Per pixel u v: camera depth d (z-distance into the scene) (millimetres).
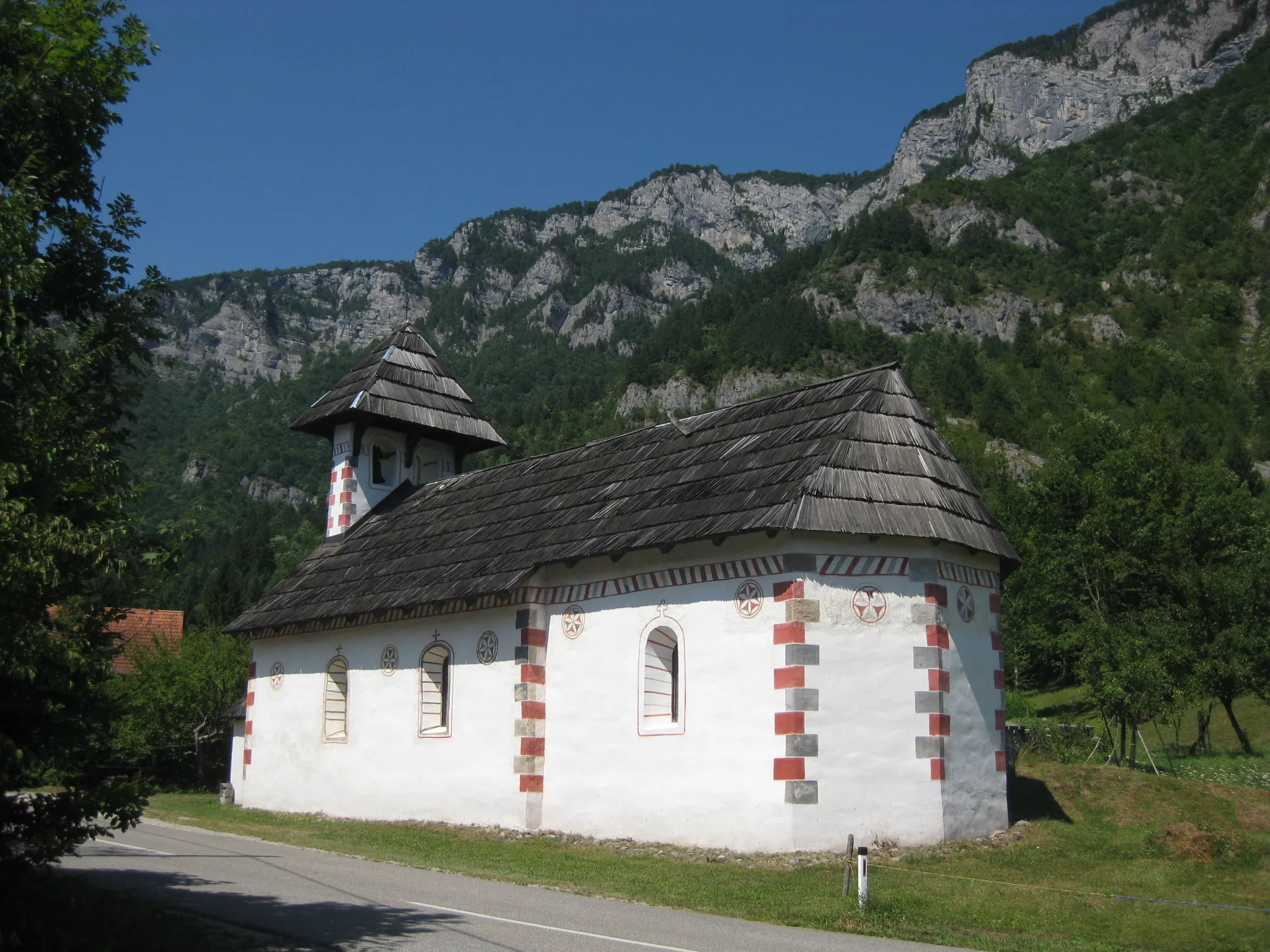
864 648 19453
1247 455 106562
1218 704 44281
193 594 107500
